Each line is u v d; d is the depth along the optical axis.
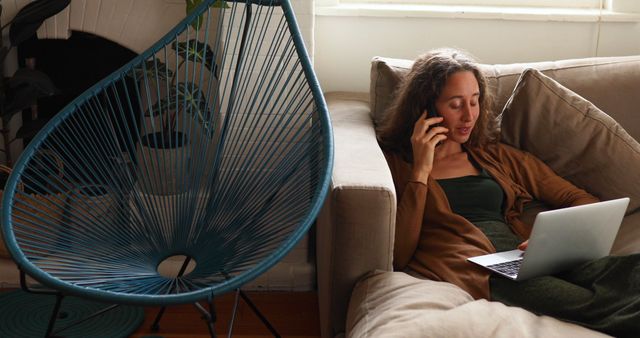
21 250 1.70
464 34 2.96
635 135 2.46
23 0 2.77
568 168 2.38
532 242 1.80
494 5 3.07
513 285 1.88
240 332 2.48
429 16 2.90
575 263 1.92
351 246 1.93
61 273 1.78
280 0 2.19
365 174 1.98
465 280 1.97
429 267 2.06
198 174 2.17
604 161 2.33
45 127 2.00
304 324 2.54
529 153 2.41
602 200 2.34
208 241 2.06
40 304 2.59
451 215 2.14
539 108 2.39
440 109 2.24
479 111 2.32
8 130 2.76
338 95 2.83
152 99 2.98
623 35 2.98
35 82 2.64
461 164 2.30
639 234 2.21
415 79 2.28
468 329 1.62
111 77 2.12
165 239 2.07
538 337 1.61
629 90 2.48
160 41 2.17
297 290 2.78
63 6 2.61
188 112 2.79
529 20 2.94
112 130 2.12
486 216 2.21
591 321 1.74
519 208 2.31
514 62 3.00
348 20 2.92
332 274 1.97
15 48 2.93
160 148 2.73
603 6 3.06
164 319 2.55
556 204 2.32
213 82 2.84
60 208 2.00
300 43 2.12
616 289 1.74
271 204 2.04
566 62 2.57
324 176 1.85
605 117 2.36
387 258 1.95
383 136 2.38
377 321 1.71
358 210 1.91
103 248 1.96
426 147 2.17
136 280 1.86
